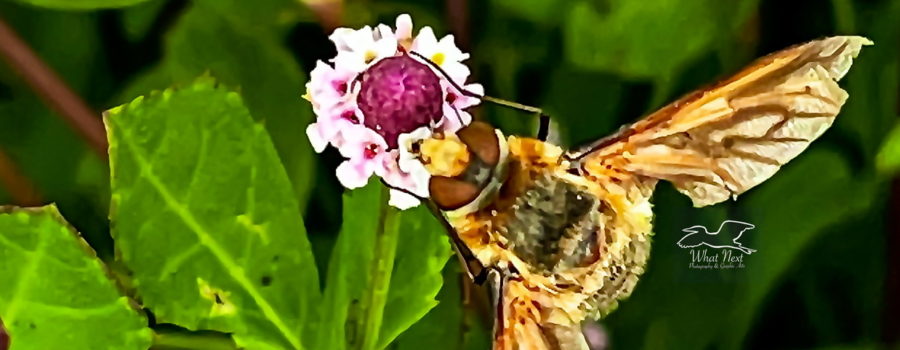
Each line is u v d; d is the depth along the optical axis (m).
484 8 0.11
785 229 0.11
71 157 0.10
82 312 0.10
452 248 0.10
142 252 0.09
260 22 0.10
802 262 0.11
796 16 0.11
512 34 0.11
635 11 0.10
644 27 0.10
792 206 0.11
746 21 0.11
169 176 0.09
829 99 0.09
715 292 0.11
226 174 0.10
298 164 0.11
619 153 0.10
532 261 0.10
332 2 0.10
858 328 0.11
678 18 0.10
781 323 0.11
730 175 0.10
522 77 0.11
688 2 0.10
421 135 0.10
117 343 0.10
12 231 0.09
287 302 0.10
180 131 0.09
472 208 0.10
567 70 0.11
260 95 0.11
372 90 0.10
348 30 0.10
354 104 0.10
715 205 0.11
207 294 0.10
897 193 0.11
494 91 0.11
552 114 0.11
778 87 0.10
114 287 0.10
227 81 0.10
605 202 0.10
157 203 0.09
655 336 0.11
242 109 0.09
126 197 0.09
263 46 0.11
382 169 0.10
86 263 0.10
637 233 0.10
